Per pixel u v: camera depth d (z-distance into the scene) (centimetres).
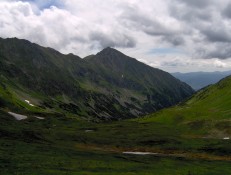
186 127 17388
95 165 7925
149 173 7725
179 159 10375
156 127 19175
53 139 12344
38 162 7350
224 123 16200
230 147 12181
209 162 10138
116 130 18100
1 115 17712
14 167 6562
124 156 10088
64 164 7538
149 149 12638
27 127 14500
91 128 18962
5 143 9169
